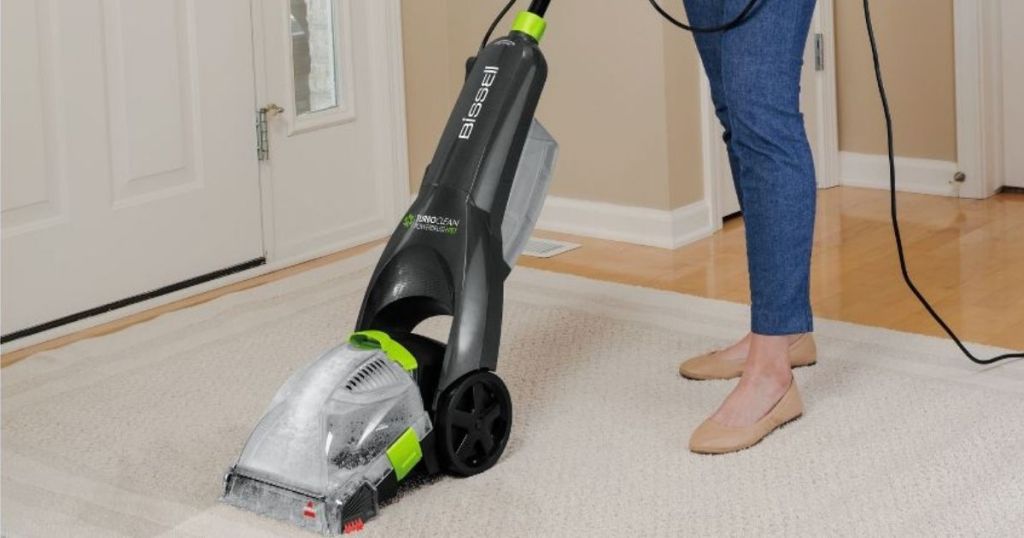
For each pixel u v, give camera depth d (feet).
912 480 6.37
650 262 10.47
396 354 6.32
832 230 11.13
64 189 9.15
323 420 6.04
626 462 6.73
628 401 7.56
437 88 11.89
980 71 11.70
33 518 6.36
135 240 9.62
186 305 9.78
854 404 7.35
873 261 10.18
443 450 6.44
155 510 6.39
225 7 10.03
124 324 9.36
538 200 6.88
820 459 6.66
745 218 6.95
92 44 9.20
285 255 10.74
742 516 6.08
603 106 11.05
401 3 11.46
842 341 8.36
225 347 8.73
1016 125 11.92
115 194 9.46
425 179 6.71
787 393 7.00
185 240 9.97
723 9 6.93
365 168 11.39
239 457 6.32
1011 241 10.50
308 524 6.04
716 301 9.33
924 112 12.16
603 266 10.41
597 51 10.99
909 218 11.39
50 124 9.02
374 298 6.56
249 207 10.41
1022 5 11.65
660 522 6.06
